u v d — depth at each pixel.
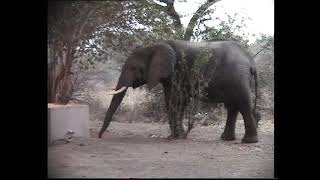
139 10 13.24
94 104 21.22
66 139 11.42
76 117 11.80
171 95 13.37
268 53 21.80
